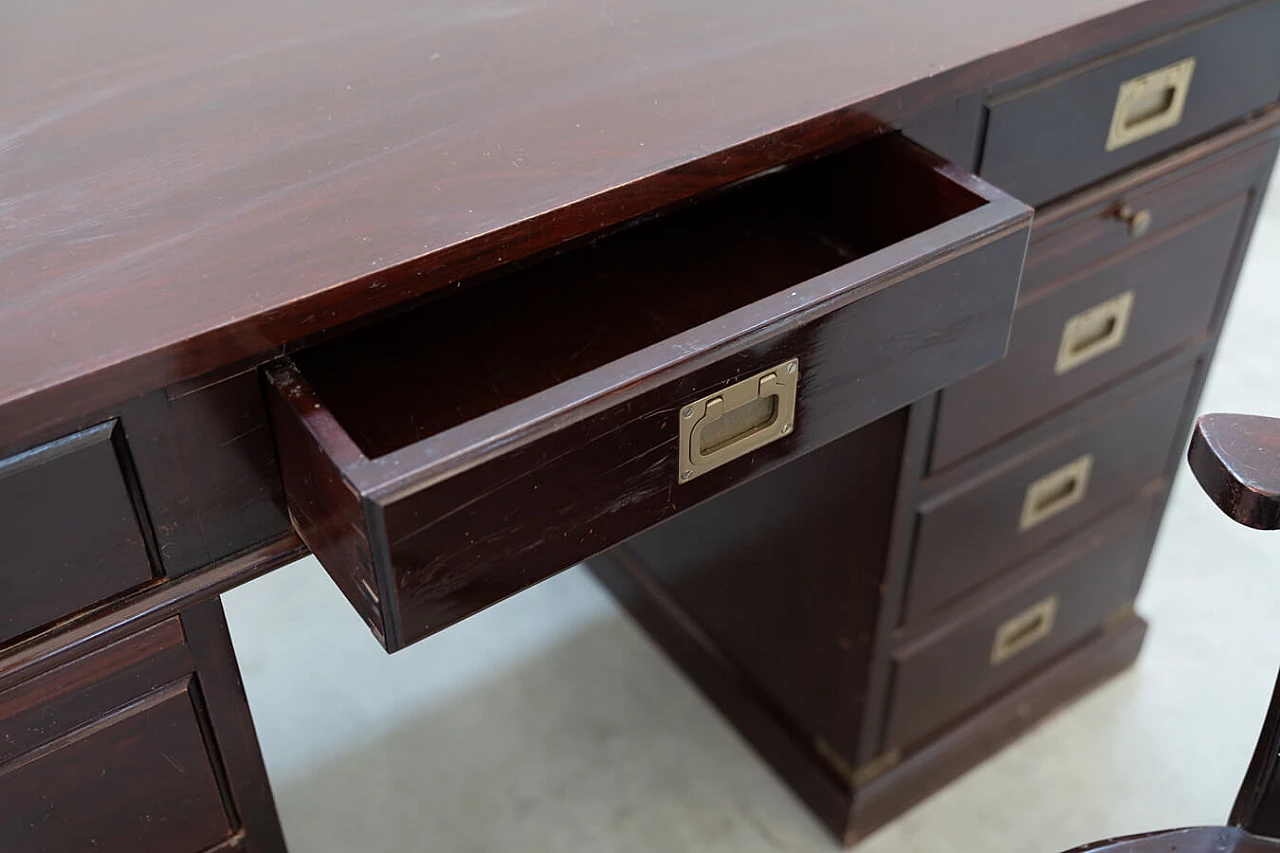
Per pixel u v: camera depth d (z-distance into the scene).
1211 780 1.28
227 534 0.68
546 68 0.79
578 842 1.23
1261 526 0.61
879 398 0.74
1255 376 1.71
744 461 0.70
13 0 0.87
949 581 1.10
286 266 0.63
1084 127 0.90
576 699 1.35
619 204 0.69
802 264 0.86
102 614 0.66
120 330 0.59
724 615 1.26
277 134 0.73
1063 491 1.15
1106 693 1.37
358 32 0.83
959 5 0.85
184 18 0.85
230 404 0.63
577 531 0.65
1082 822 1.25
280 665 1.37
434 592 0.61
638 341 0.80
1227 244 1.09
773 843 1.23
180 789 0.76
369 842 1.22
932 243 0.70
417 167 0.70
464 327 0.81
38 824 0.71
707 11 0.85
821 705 1.19
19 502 0.59
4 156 0.71
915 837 1.23
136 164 0.71
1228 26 0.93
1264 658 1.40
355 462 0.57
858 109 0.75
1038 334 0.99
